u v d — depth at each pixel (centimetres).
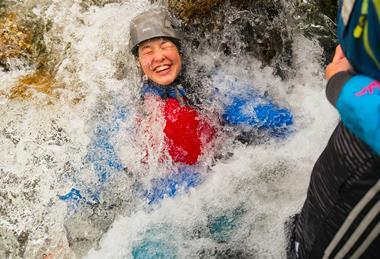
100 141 244
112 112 248
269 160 227
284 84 257
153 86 236
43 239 235
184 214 219
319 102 246
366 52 99
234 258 207
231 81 249
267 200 213
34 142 254
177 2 261
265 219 208
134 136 236
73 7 288
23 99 267
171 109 228
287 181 219
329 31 265
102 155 240
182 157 226
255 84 254
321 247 128
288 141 233
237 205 216
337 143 118
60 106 262
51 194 242
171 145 226
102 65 265
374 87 99
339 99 104
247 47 260
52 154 249
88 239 228
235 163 230
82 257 224
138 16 235
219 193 221
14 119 260
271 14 261
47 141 253
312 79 258
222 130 237
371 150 105
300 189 213
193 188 225
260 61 260
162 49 227
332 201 120
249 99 244
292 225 184
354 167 111
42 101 265
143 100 238
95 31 277
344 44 104
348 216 116
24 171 249
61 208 238
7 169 250
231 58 257
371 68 100
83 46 276
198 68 247
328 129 235
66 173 244
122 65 259
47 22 290
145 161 232
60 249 230
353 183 112
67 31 285
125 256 217
